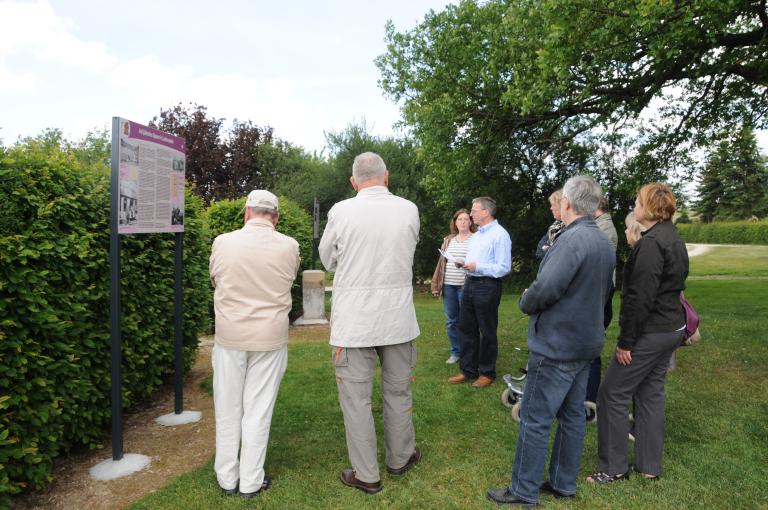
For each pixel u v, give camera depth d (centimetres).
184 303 480
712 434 356
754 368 512
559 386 264
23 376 275
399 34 1191
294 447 353
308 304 895
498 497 278
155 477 315
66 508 279
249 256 291
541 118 1106
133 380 394
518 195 1695
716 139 1122
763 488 282
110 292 322
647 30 663
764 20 751
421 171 1862
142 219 346
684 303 300
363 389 295
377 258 291
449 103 1084
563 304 258
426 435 368
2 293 270
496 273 458
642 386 301
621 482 294
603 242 261
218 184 2547
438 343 682
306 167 2464
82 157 417
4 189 278
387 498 283
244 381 297
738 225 4581
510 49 958
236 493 289
